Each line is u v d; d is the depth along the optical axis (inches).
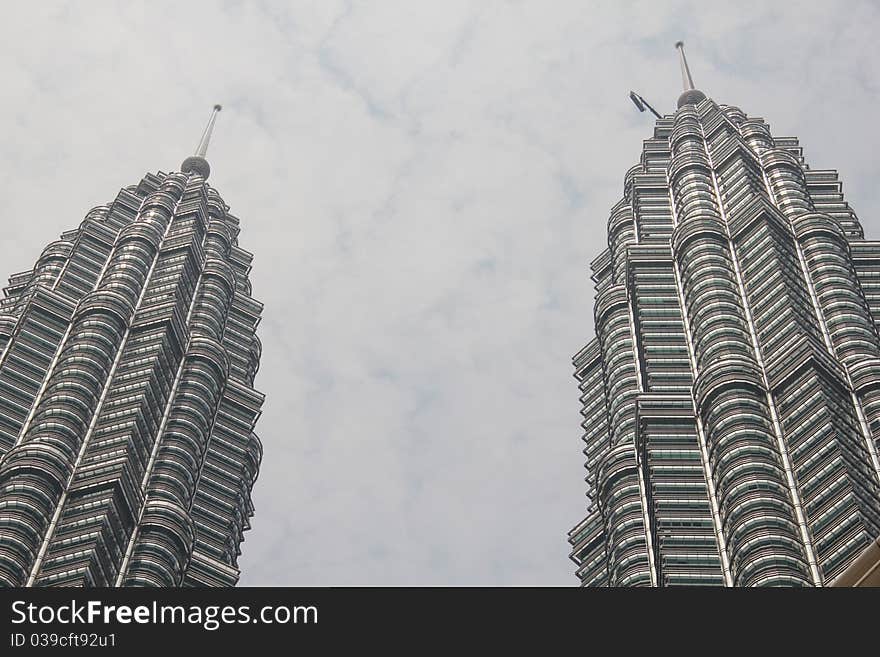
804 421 7568.9
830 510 6820.9
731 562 6953.7
